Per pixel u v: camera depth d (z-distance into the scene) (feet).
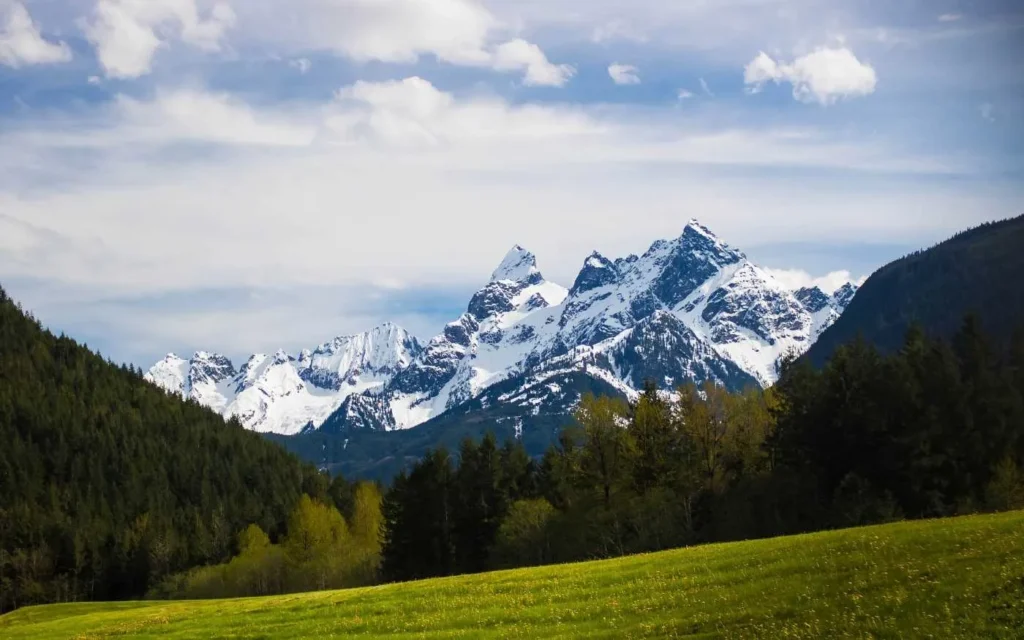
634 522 352.49
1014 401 340.18
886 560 164.86
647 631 155.53
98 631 232.32
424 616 192.75
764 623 147.33
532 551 366.22
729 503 358.23
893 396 336.08
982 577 141.90
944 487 320.91
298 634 192.24
